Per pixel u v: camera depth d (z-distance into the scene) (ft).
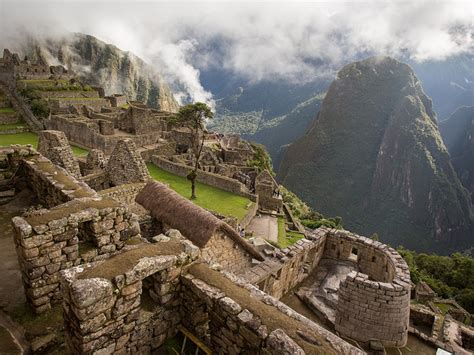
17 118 167.94
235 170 154.10
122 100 270.05
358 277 40.47
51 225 20.71
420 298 107.24
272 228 105.60
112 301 16.44
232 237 37.35
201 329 20.29
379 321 40.14
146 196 39.34
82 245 23.95
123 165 54.19
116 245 24.94
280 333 16.12
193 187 106.83
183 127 182.09
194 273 20.33
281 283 45.16
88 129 130.41
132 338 18.06
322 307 45.32
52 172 34.09
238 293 18.97
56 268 21.47
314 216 205.26
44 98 184.34
